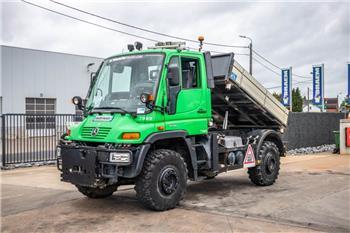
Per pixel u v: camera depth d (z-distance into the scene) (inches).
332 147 772.6
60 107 1167.0
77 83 1208.2
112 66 311.4
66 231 241.9
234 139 365.7
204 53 324.5
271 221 256.4
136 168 263.7
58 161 298.7
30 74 1099.9
